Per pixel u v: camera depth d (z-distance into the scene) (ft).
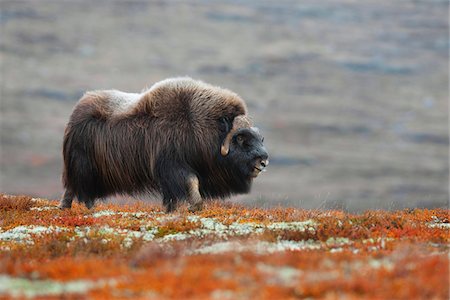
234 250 110.42
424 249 116.57
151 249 112.68
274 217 164.04
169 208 177.17
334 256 106.63
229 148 176.96
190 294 86.63
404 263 99.81
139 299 85.40
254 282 90.89
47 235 141.69
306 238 131.23
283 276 93.71
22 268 104.47
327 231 132.98
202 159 178.40
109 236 140.05
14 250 126.93
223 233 141.18
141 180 183.62
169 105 179.42
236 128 176.24
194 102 179.11
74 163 187.01
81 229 150.82
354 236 130.62
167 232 147.43
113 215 170.40
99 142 184.03
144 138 179.73
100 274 99.25
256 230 146.51
